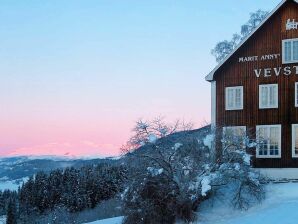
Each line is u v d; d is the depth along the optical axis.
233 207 31.97
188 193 31.47
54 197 80.75
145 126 32.84
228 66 39.88
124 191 32.44
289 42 37.78
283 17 38.16
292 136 37.00
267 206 31.09
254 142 35.28
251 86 38.81
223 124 39.25
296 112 37.03
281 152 37.19
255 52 38.94
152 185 31.72
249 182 32.19
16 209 78.38
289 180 36.47
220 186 32.94
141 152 32.56
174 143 32.91
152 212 31.25
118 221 37.03
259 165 37.72
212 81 40.41
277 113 37.69
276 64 38.09
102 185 72.50
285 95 37.56
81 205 73.25
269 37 38.53
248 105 38.75
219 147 33.19
